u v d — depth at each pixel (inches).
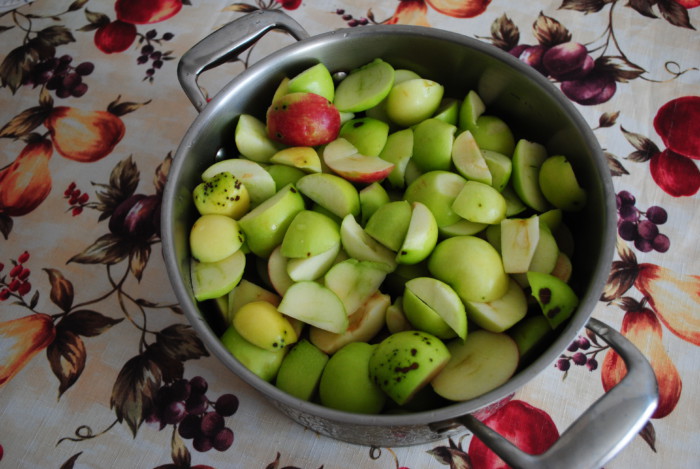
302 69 21.7
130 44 26.1
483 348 19.6
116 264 22.8
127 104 25.2
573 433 16.0
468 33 25.5
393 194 22.1
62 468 20.3
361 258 20.5
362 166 21.0
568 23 25.3
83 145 24.6
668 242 22.2
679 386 20.5
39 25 26.7
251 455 20.4
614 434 15.8
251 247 20.9
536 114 21.2
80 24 26.6
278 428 20.6
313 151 21.4
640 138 23.5
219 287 20.1
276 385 19.9
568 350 21.1
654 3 25.4
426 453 20.3
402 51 21.8
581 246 20.3
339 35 21.1
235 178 20.6
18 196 24.0
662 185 22.9
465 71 21.8
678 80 24.3
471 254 19.6
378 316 20.2
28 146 24.7
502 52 20.4
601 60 24.7
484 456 20.2
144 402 21.0
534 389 20.8
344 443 20.5
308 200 21.9
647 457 19.8
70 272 22.8
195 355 21.5
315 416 16.9
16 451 20.5
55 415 20.9
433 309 19.3
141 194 23.8
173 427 20.7
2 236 23.4
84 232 23.4
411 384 18.3
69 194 24.0
